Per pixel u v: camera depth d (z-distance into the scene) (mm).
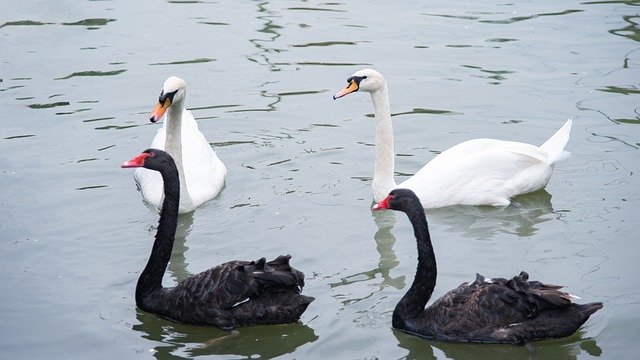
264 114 18953
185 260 13836
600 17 23484
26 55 21719
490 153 15875
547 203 15555
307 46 22188
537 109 18797
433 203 15594
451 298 11812
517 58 21203
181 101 15367
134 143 17781
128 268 13570
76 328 12016
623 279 12859
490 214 15359
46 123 18422
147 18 24188
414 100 19406
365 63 21141
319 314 12234
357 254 13906
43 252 13961
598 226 14508
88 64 21266
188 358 11398
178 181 12695
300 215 15133
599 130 17828
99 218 15141
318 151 17453
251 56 21672
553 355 11297
